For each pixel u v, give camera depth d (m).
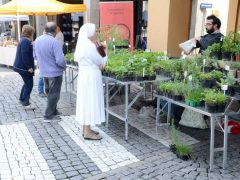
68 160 4.56
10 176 4.09
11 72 12.16
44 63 5.99
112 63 5.71
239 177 4.09
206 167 4.34
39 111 6.91
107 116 5.88
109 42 7.36
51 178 4.06
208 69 5.41
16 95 8.34
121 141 5.26
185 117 5.94
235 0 8.38
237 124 5.52
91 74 5.00
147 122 6.18
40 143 5.16
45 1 10.25
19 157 4.64
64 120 6.29
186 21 8.34
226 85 4.35
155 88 5.71
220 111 4.18
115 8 9.13
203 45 6.28
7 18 14.56
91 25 4.95
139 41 11.86
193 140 5.28
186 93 4.61
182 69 5.58
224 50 5.58
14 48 12.75
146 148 4.97
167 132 5.63
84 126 5.30
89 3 13.53
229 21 8.62
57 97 6.16
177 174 4.15
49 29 5.94
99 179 4.04
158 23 8.38
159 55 6.53
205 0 8.46
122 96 7.85
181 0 8.14
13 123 6.12
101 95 5.18
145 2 12.99
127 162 4.50
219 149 4.29
